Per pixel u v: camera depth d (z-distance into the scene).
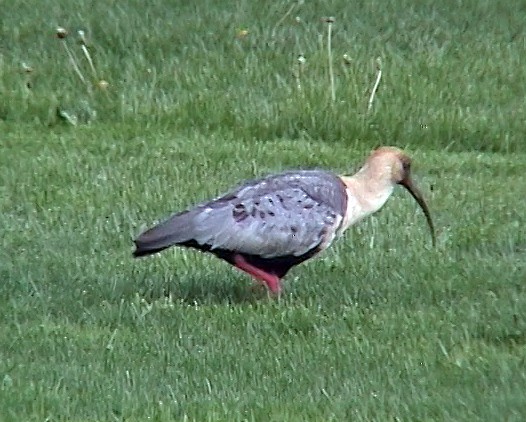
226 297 12.04
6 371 10.04
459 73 19.83
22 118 18.72
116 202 14.86
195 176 15.92
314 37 20.77
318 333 11.01
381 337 10.97
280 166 16.55
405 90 19.08
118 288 12.16
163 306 11.56
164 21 21.17
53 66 19.89
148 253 11.46
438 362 10.38
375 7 21.86
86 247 13.41
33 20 21.19
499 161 17.23
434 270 12.80
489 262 13.10
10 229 13.91
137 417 9.23
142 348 10.60
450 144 18.27
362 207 12.39
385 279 12.58
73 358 10.39
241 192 11.71
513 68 20.08
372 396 9.71
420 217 14.60
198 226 11.47
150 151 16.98
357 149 17.80
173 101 19.08
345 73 19.33
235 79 19.53
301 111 18.55
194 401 9.57
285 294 12.09
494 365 10.34
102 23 21.05
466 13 21.86
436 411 9.43
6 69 19.73
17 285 12.16
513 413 9.38
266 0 21.94
